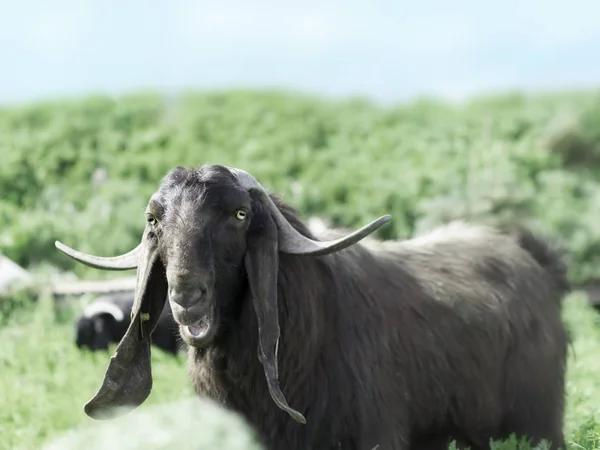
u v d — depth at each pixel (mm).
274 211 6109
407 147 21016
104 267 6414
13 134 20953
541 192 17844
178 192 5805
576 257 15164
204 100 24891
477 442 7328
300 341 6195
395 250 7391
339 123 23125
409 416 6805
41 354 11102
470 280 7375
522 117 22422
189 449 6941
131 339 6125
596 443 7633
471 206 15883
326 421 6289
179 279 5582
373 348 6535
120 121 22344
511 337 7398
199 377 6445
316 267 6375
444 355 6988
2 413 8945
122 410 6270
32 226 15961
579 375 10062
